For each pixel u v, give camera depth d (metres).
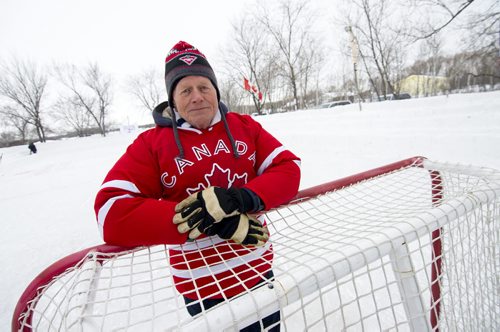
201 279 1.07
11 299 2.17
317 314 1.69
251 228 0.94
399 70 19.42
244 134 1.22
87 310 0.68
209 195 0.88
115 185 0.93
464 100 8.24
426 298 1.57
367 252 0.75
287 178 1.07
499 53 9.02
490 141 4.58
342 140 7.23
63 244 3.22
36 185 7.68
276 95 33.75
